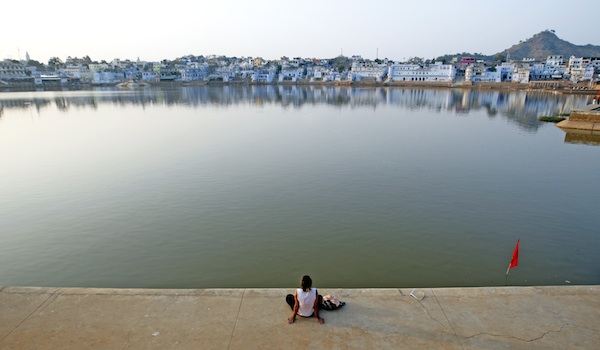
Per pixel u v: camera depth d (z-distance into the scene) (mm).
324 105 75875
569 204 17688
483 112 61281
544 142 34500
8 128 44500
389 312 7086
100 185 20562
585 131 41156
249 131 40906
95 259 12430
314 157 27406
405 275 11398
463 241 13742
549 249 13133
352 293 7723
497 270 11695
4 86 140750
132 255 12664
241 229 14664
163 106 74812
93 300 7445
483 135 38156
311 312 6820
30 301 7402
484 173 23156
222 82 187875
